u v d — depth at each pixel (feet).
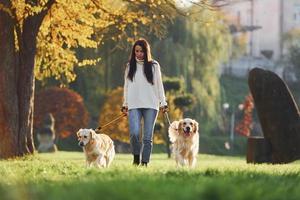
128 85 40.01
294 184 24.04
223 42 153.48
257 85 66.85
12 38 66.39
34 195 17.93
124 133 160.25
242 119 241.76
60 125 166.71
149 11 71.31
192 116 156.15
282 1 379.76
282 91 66.59
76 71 151.74
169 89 146.51
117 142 171.42
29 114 67.92
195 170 31.73
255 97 67.15
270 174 29.86
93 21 71.46
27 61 67.31
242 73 328.49
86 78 153.69
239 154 217.56
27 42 67.10
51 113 165.99
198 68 150.51
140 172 28.78
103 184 20.58
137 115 39.70
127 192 17.17
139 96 39.55
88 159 43.01
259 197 17.10
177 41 149.38
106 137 44.24
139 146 39.81
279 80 66.74
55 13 70.23
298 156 65.92
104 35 75.10
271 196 17.72
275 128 65.87
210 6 70.03
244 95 267.80
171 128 45.65
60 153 134.92
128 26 76.54
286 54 298.76
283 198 17.88
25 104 67.46
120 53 137.08
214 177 26.25
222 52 152.66
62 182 24.35
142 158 39.73
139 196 16.42
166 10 71.36
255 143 66.69
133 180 22.45
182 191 17.48
